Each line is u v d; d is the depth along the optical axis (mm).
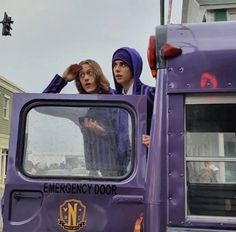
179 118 2549
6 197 3127
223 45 2570
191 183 2498
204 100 2545
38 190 3109
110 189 3072
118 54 3619
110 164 3141
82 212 3070
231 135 2496
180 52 2598
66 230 3064
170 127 2553
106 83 3695
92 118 3219
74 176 3137
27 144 3197
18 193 3129
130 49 3625
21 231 3086
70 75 3672
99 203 3072
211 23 2684
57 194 3100
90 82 3641
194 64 2572
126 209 3055
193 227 2455
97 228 3051
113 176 3113
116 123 3191
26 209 3109
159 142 2564
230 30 2627
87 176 3133
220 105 2527
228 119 2510
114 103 3203
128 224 3037
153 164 2574
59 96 3229
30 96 3227
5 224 3104
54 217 3084
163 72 2615
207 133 2520
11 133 3186
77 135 3215
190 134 2535
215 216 2455
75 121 3229
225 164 2488
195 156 2508
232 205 2455
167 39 2654
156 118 2604
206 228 2447
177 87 2572
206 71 2549
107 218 3055
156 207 2512
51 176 3139
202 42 2602
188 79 2564
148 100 3252
